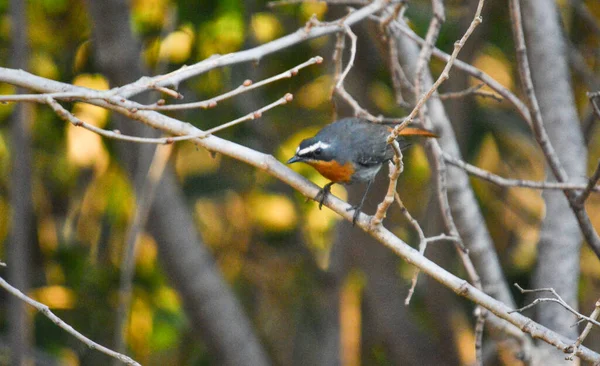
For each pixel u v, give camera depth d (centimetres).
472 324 1700
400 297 1552
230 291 1388
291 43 815
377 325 1584
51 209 1506
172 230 1305
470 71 914
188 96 1435
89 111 1377
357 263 1578
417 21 1377
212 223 1645
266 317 1697
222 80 1431
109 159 1412
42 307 621
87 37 1433
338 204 750
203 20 1340
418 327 1592
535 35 1022
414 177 1579
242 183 1588
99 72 1395
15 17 1160
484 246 1022
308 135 1521
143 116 725
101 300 1430
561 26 1211
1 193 1470
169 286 1469
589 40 1498
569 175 1002
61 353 1402
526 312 1227
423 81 880
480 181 1560
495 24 1492
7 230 1466
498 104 1562
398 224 1609
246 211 1603
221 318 1368
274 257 1659
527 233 1576
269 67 1524
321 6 1409
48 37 1438
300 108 1579
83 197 1490
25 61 1170
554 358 933
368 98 1493
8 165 1453
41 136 1467
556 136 1014
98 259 1511
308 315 1703
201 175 1579
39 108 1425
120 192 1461
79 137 1377
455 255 1527
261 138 1516
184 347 1648
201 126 1430
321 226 1581
